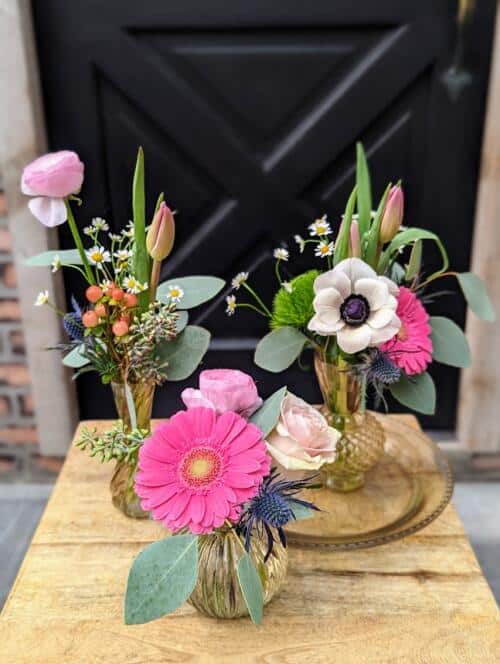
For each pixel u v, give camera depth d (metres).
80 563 1.04
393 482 1.21
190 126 1.83
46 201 1.00
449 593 0.99
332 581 1.01
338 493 1.19
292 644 0.91
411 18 1.73
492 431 2.08
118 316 1.00
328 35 1.75
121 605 0.97
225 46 1.76
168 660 0.89
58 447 2.08
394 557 1.05
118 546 1.08
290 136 1.85
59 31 1.73
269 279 2.00
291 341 1.09
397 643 0.91
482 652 0.90
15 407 2.04
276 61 1.77
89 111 1.81
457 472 2.15
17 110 1.70
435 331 1.14
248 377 0.89
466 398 2.04
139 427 1.11
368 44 1.76
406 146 1.86
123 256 1.03
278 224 1.94
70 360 1.13
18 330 1.94
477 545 1.92
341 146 1.86
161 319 0.98
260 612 0.80
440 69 1.77
